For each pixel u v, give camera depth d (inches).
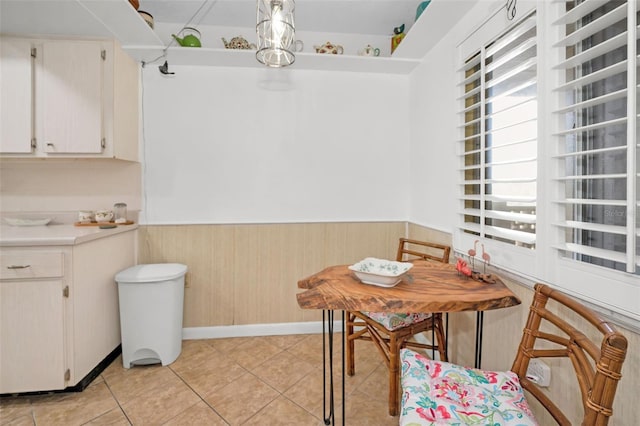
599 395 27.9
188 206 94.3
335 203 99.9
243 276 96.3
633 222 32.6
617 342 27.5
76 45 78.2
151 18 80.5
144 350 78.4
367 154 100.7
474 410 36.6
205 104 94.3
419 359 45.8
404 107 101.8
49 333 65.4
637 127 34.3
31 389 65.2
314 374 76.1
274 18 54.1
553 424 46.0
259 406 64.9
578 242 44.9
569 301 37.0
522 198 50.8
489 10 58.5
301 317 98.6
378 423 59.9
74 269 67.2
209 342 92.4
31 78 77.4
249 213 96.7
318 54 88.3
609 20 36.2
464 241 68.5
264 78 96.3
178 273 81.8
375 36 102.3
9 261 64.1
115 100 80.4
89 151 79.0
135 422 60.4
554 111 43.6
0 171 88.6
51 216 90.1
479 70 65.2
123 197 91.9
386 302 44.6
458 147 68.9
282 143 97.3
